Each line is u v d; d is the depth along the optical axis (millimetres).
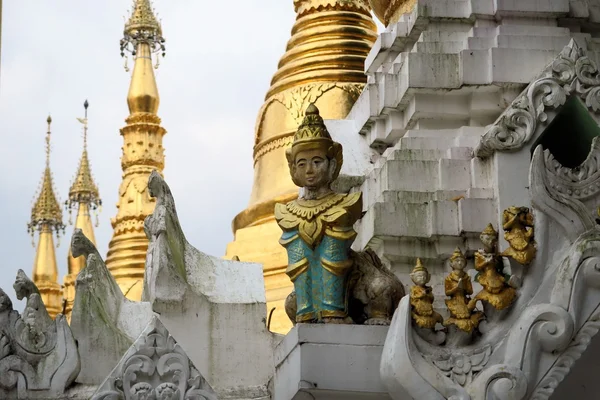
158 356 14945
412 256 17406
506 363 14281
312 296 15047
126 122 33594
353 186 18984
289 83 26641
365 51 26906
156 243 17781
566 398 15344
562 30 18797
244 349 17469
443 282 17234
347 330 14531
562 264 14578
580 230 14742
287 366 14766
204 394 14945
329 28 27047
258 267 18219
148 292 18234
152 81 33875
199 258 18234
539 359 14320
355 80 26516
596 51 18688
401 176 17750
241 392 17047
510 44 18484
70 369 17469
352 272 15203
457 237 17250
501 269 14867
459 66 18359
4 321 17453
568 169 15016
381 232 17281
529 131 16828
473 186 17484
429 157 18062
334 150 15344
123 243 32375
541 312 14320
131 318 18203
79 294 17984
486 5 18891
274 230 25188
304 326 14523
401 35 19703
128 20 34438
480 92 18375
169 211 18203
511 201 16875
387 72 19516
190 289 17562
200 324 17453
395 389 14172
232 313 17562
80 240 18609
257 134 26922
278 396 15078
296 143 15320
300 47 27016
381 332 14547
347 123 20188
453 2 19047
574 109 16594
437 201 17359
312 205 15117
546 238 14766
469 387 14164
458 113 18484
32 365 17422
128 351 14914
